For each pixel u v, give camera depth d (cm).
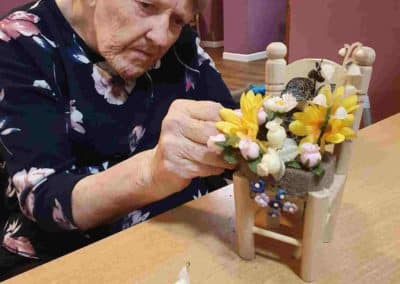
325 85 47
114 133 76
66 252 73
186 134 49
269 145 43
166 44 68
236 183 47
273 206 43
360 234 55
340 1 162
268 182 43
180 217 61
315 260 46
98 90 74
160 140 52
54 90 70
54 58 70
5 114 64
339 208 56
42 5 72
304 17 176
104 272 50
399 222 58
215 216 61
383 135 86
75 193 58
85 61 72
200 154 49
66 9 71
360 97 49
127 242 55
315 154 42
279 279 48
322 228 45
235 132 44
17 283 48
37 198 60
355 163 74
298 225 49
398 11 148
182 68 87
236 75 414
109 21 66
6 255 72
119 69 70
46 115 67
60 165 64
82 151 74
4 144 63
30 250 72
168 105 84
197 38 91
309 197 43
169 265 51
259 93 48
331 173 44
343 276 48
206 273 49
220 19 531
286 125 44
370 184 67
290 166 43
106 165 78
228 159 44
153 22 65
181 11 65
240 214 49
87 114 73
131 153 80
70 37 71
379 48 156
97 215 58
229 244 54
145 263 51
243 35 455
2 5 216
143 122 80
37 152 63
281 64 47
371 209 61
